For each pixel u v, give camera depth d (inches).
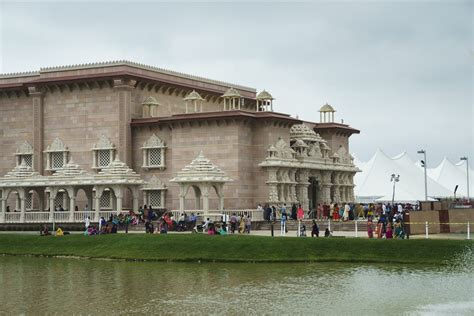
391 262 2364.7
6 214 3496.6
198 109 4084.6
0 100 4035.4
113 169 3307.1
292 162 3595.0
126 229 3026.6
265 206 3405.5
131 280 2110.0
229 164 3467.0
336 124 4126.5
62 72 3850.9
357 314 1638.8
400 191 4281.5
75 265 2456.9
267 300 1795.0
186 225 3095.5
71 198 3390.7
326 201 3932.1
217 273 2210.9
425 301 1766.7
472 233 2883.9
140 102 3772.1
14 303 1807.3
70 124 3821.4
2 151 4018.2
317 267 2301.9
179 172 3248.0
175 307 1732.3
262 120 3516.2
